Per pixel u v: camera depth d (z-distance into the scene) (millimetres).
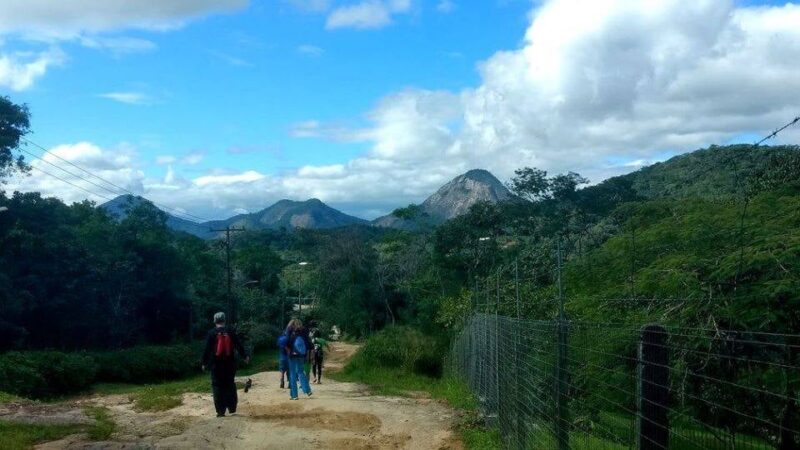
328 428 11461
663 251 9961
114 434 10766
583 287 11727
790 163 11414
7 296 31422
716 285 6969
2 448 9219
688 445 3949
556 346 6367
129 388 28125
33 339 36375
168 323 49125
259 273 69000
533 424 7379
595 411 5672
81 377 25703
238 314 57719
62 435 10492
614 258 11469
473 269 36719
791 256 6598
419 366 25891
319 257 58000
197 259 55969
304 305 77312
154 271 46125
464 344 18703
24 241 33688
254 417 12359
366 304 53062
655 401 4145
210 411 13336
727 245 8289
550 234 31297
